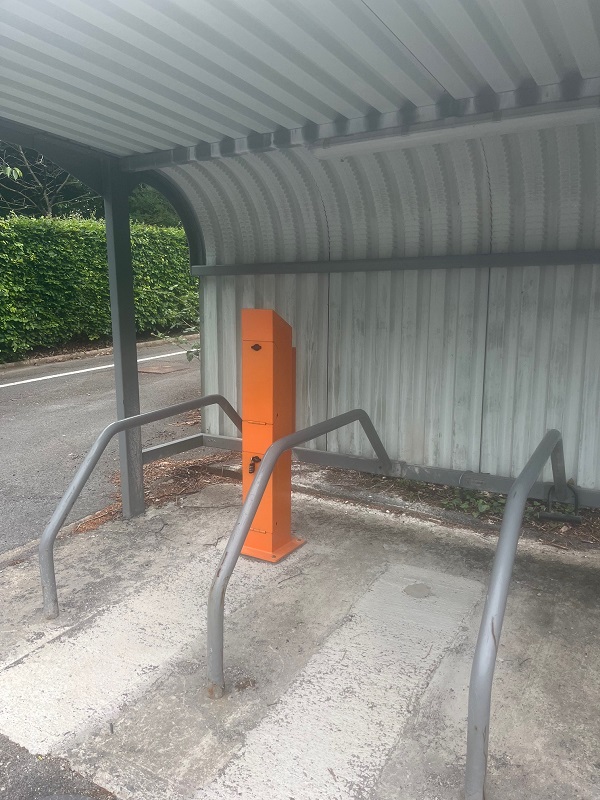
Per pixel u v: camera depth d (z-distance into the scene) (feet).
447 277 12.91
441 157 12.03
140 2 6.04
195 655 8.09
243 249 15.47
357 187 13.33
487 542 11.37
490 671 5.33
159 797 5.92
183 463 16.25
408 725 6.77
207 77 7.80
